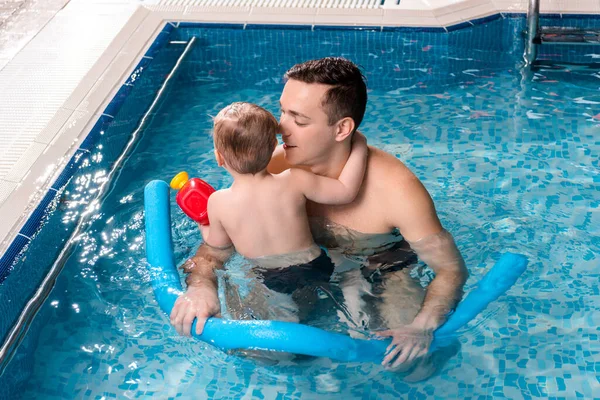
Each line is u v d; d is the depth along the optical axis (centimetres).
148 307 241
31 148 314
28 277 255
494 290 221
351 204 230
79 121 334
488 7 432
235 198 217
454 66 394
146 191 258
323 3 441
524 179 301
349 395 205
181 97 381
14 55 393
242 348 204
